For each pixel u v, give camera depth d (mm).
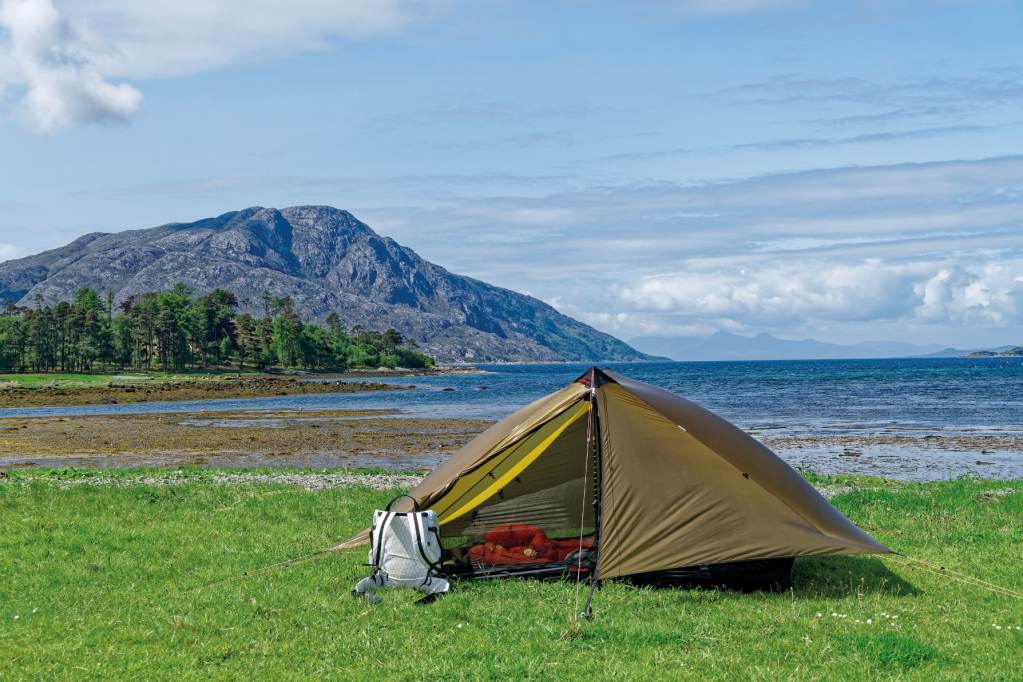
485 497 10641
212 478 17875
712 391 71000
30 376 126312
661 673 5840
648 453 9016
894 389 71250
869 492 15531
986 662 6035
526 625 6996
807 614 7414
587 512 10797
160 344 167875
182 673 5879
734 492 8766
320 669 6004
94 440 32688
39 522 11789
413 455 26703
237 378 136625
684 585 8461
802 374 127125
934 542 11000
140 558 9867
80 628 6938
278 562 9758
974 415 41125
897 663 5984
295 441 31656
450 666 5938
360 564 9469
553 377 160125
